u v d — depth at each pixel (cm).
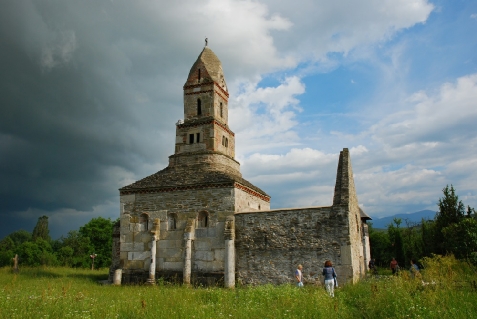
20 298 1564
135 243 2870
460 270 2086
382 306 1358
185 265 2653
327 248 2408
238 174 3291
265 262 2531
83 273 3847
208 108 3291
